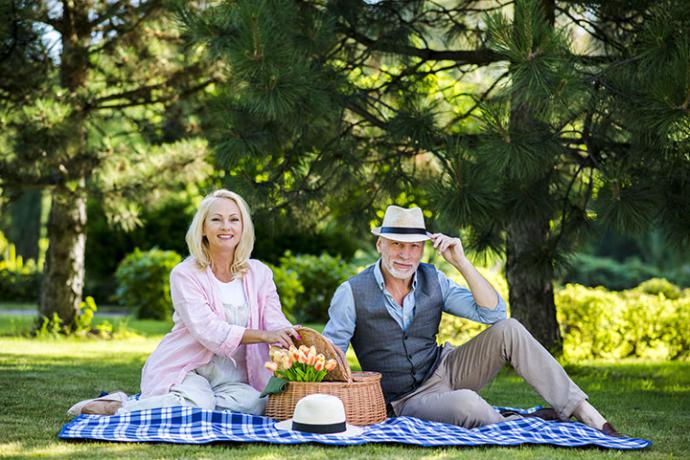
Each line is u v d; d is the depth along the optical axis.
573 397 4.09
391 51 6.89
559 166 7.40
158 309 14.75
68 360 7.77
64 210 10.27
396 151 7.30
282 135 6.58
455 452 3.54
